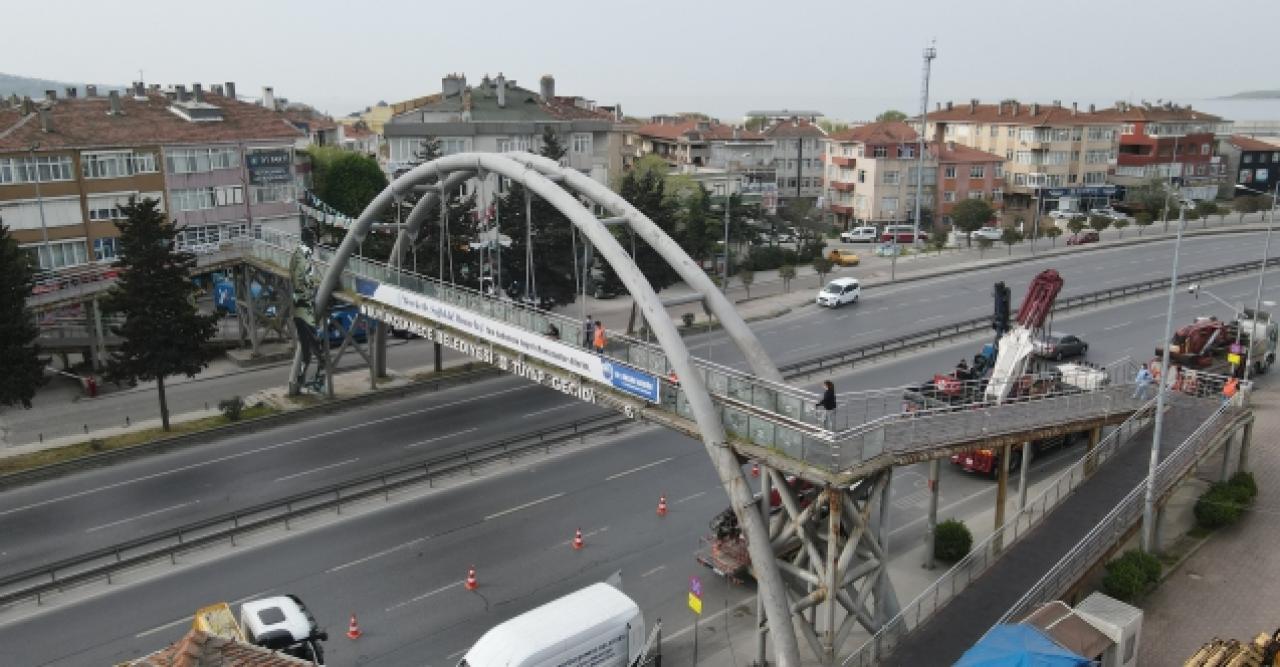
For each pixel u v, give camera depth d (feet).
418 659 89.35
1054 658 69.92
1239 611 96.58
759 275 281.33
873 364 185.98
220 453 143.33
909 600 99.04
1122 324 213.87
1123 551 105.81
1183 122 417.90
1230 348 168.86
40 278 178.29
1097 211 368.68
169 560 108.88
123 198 224.33
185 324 147.64
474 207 214.07
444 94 332.39
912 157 366.43
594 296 249.75
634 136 439.22
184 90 269.03
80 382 176.96
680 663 89.25
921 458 83.87
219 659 58.23
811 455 77.66
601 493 127.65
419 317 139.64
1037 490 127.95
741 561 97.40
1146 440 119.24
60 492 129.29
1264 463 133.59
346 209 307.37
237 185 246.47
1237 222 363.97
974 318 221.87
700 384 86.17
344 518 119.75
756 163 392.47
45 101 233.76
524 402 166.61
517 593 101.50
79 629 94.63
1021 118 393.70
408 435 150.51
